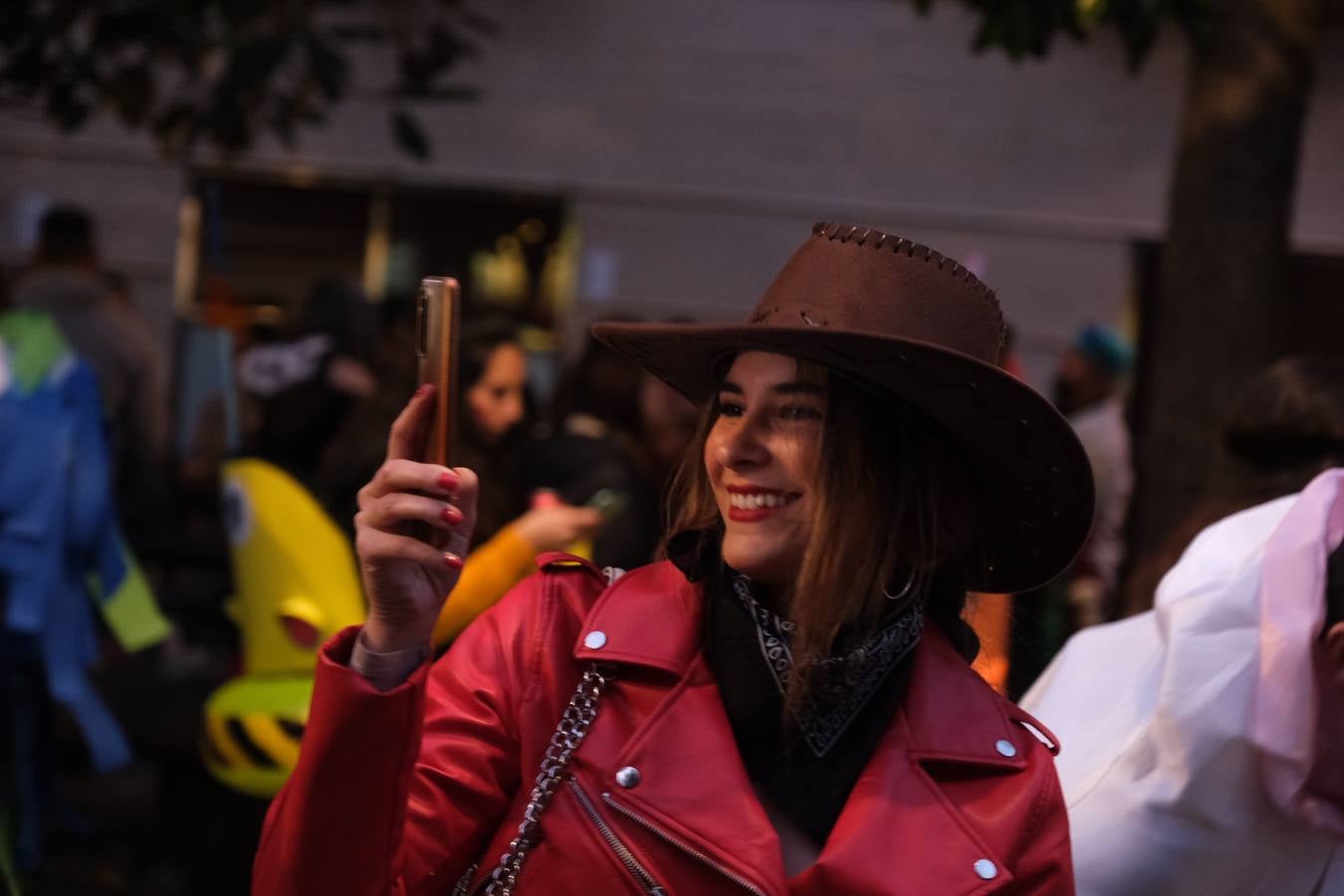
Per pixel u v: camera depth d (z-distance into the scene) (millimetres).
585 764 1642
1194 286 3885
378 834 1500
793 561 1704
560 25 8922
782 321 1703
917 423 1733
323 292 4066
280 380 3930
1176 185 3971
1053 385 8836
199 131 5180
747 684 1684
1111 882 2045
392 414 3484
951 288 1705
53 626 4508
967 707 1749
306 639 3377
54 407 4500
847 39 8906
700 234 8977
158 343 8703
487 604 3260
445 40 5496
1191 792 2021
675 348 1771
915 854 1620
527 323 8953
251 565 3416
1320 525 2037
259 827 4281
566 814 1627
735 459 1690
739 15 8922
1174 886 2049
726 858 1584
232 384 4312
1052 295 8867
